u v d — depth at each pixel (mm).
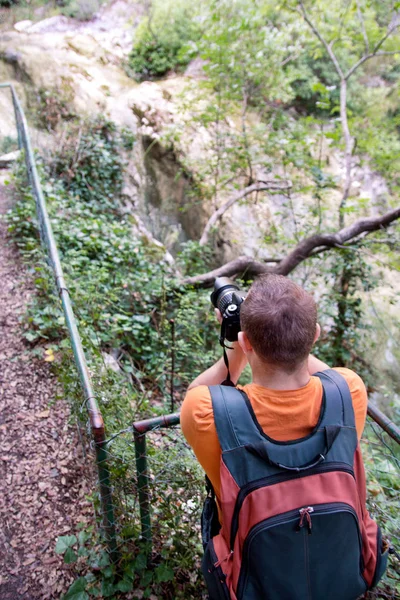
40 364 3418
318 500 1030
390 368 6457
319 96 9211
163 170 8156
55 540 2273
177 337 4395
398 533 1767
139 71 9398
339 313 6039
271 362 1094
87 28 9898
